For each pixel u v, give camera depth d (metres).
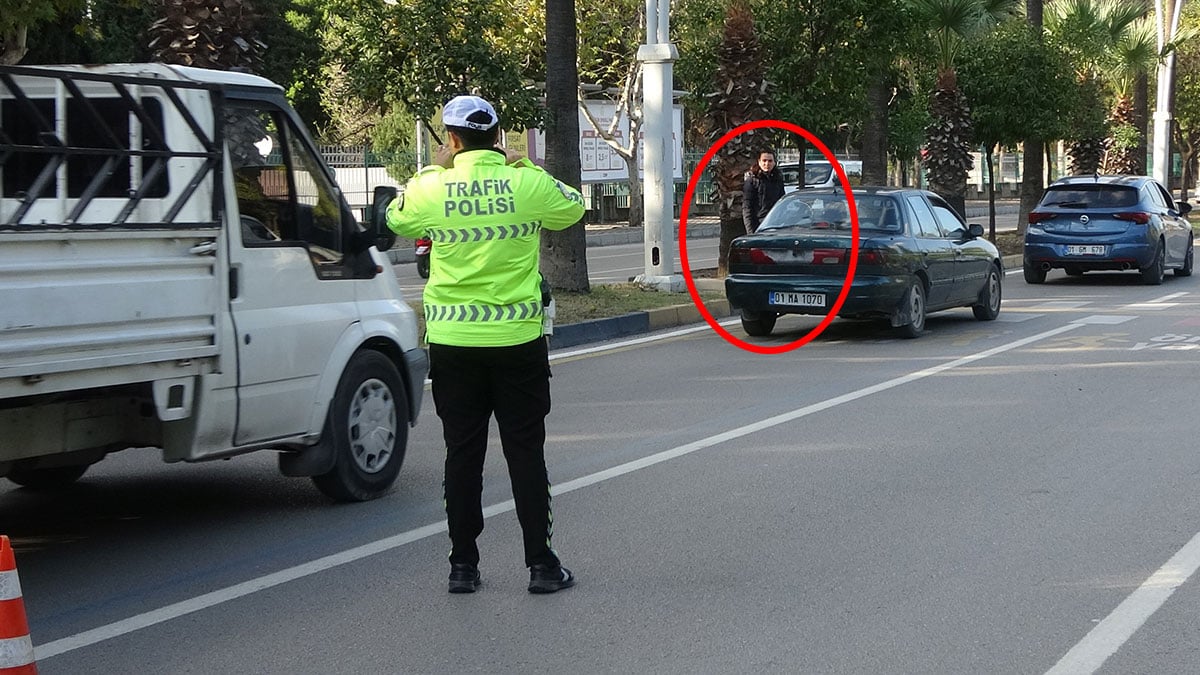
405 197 6.60
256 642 6.05
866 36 25.58
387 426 8.90
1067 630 6.02
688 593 6.64
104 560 7.45
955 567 7.00
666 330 18.09
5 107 7.14
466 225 6.49
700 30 25.59
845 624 6.14
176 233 7.17
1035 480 8.95
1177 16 43.31
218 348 7.50
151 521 8.33
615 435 10.72
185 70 7.79
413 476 9.52
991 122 33.75
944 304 17.50
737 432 10.77
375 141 50.22
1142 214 23.77
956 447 10.06
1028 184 38.19
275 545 7.70
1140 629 6.02
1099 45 39.41
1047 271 25.86
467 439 6.68
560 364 14.92
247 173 7.99
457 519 6.71
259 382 7.83
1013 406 11.78
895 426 10.92
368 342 8.93
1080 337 16.58
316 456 8.38
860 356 15.17
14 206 6.56
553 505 8.47
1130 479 8.95
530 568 6.70
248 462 10.23
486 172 6.55
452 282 6.57
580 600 6.57
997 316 19.14
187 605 6.61
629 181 46.75
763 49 25.19
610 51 45.59
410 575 7.06
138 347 6.95
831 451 9.98
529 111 22.36
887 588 6.67
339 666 5.72
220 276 7.53
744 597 6.57
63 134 7.19
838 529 7.79
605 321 17.27
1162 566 6.98
